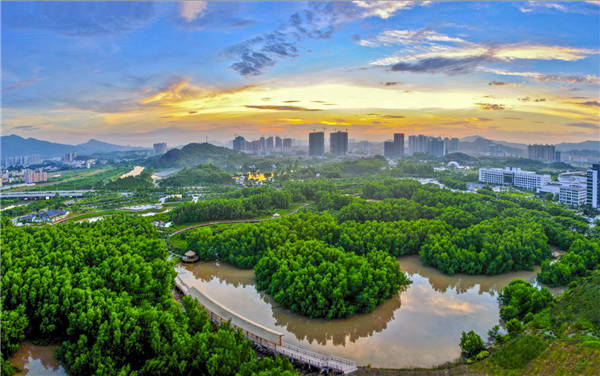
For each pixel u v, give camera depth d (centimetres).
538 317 11019
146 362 9006
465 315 12850
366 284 13062
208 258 18288
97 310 10019
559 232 18938
